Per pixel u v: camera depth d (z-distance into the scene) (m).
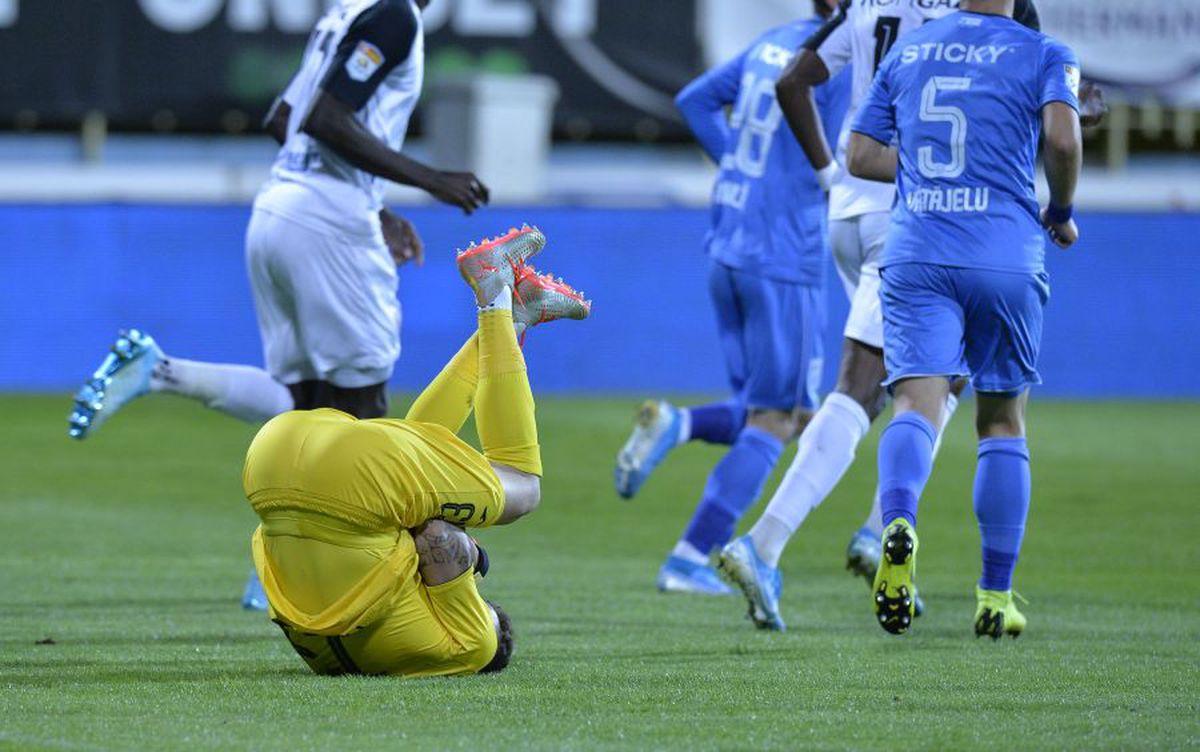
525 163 57.38
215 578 22.23
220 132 57.50
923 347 16.62
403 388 51.75
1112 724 12.75
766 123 22.73
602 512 30.64
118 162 60.72
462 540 14.41
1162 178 63.47
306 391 20.58
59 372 51.59
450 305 51.94
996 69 16.73
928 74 16.94
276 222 19.89
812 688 14.25
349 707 13.12
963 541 27.19
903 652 16.56
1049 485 34.09
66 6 55.78
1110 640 17.61
